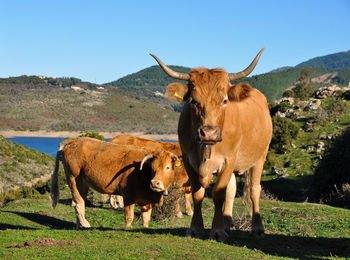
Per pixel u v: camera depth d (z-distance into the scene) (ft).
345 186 88.53
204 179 22.71
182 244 22.48
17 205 60.08
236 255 20.43
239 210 51.96
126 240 23.99
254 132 25.85
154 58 21.45
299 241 27.66
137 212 52.29
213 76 20.61
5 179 182.60
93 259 18.66
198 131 19.83
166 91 21.45
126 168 32.14
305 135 174.29
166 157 31.32
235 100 21.63
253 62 21.61
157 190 30.78
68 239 24.61
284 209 53.52
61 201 68.95
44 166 226.58
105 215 50.39
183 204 54.70
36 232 27.09
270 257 20.85
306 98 234.58
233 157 23.40
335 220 44.91
